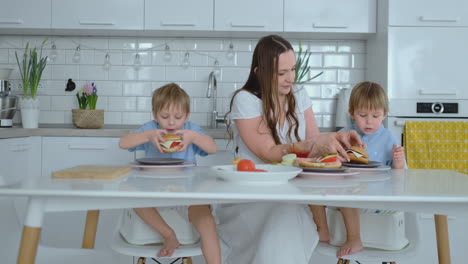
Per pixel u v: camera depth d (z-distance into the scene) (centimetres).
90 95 325
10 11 321
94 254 152
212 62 357
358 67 357
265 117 169
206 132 292
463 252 282
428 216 279
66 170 130
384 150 202
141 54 357
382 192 108
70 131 296
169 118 198
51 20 322
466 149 288
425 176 144
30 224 106
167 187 110
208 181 124
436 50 304
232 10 322
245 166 125
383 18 312
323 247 157
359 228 152
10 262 138
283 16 322
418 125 293
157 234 160
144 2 322
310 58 357
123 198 109
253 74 180
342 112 335
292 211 142
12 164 268
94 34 349
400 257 148
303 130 184
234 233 156
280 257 138
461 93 303
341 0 323
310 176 139
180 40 356
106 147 298
